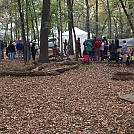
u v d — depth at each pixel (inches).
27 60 956.0
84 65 796.6
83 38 1397.6
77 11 1294.3
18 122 305.9
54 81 554.3
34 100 404.5
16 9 1138.0
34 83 535.2
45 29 852.6
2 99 412.2
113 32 2239.2
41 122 304.8
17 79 583.5
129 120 303.7
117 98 404.8
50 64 767.1
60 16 956.0
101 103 381.1
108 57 894.4
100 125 291.3
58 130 278.4
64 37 1413.6
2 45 1139.3
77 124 296.4
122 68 743.7
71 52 1237.7
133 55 811.4
